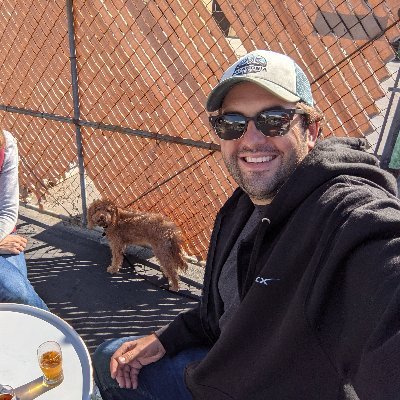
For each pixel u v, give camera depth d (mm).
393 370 326
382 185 535
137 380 868
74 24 1422
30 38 1589
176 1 1198
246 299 560
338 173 521
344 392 500
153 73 1350
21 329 817
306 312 460
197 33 1212
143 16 1275
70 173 2148
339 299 431
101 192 1806
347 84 1092
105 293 1487
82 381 726
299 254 506
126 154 1604
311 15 1051
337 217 463
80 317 1389
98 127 1557
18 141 1940
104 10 1336
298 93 596
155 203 1660
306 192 525
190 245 1672
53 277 1545
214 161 1391
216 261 785
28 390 708
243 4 1116
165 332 896
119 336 1325
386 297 372
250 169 628
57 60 1565
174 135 1423
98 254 1672
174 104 1365
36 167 1953
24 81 1724
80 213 1923
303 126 609
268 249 565
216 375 651
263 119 591
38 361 728
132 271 1592
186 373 767
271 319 547
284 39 1106
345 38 1045
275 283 531
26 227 1822
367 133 1137
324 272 436
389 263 386
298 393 530
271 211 548
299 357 504
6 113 1907
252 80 581
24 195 2021
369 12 997
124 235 1514
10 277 1108
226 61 1203
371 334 360
